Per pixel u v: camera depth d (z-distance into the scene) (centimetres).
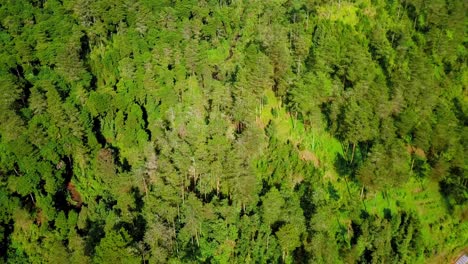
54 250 8538
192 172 9581
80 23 12194
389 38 12694
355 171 10312
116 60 11262
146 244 8550
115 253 7881
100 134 10469
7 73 10988
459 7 12862
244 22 12375
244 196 9225
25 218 9300
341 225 9856
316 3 12838
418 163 10975
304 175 10125
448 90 12175
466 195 10725
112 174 9519
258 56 10506
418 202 10519
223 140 9600
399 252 9625
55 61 11362
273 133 10656
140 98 10531
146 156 9600
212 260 8775
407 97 11056
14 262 8938
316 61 11194
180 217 9025
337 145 10819
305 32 12106
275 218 9156
